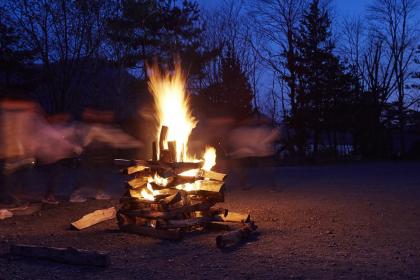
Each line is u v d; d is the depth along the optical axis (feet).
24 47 76.89
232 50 101.30
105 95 74.84
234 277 17.57
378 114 127.65
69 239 23.94
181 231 24.09
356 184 50.06
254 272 18.17
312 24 112.68
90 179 39.58
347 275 17.71
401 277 17.47
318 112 111.75
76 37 66.39
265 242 23.12
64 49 66.49
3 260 19.92
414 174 64.18
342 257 20.29
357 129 124.36
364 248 21.88
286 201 36.76
